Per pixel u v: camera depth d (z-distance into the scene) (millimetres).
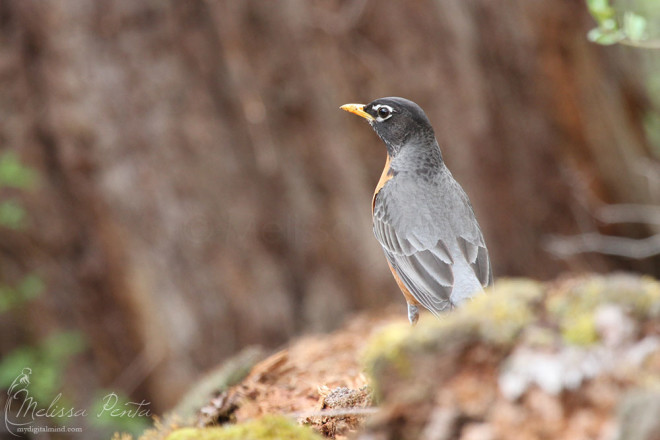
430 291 8289
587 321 3930
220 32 14320
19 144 14117
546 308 4094
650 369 3734
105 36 14016
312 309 14719
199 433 5051
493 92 16125
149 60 14117
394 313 13711
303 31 14656
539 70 16531
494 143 16141
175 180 14266
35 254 14508
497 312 4078
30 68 14070
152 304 14461
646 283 4039
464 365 4059
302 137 14766
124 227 14344
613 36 9094
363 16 15188
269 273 14594
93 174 14266
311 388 7105
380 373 4223
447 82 15688
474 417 3980
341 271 14859
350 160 14945
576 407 3805
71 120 14094
